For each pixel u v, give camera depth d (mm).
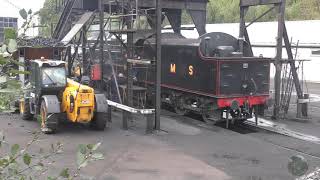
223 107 15242
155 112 14336
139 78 19062
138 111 13766
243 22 17859
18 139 12359
